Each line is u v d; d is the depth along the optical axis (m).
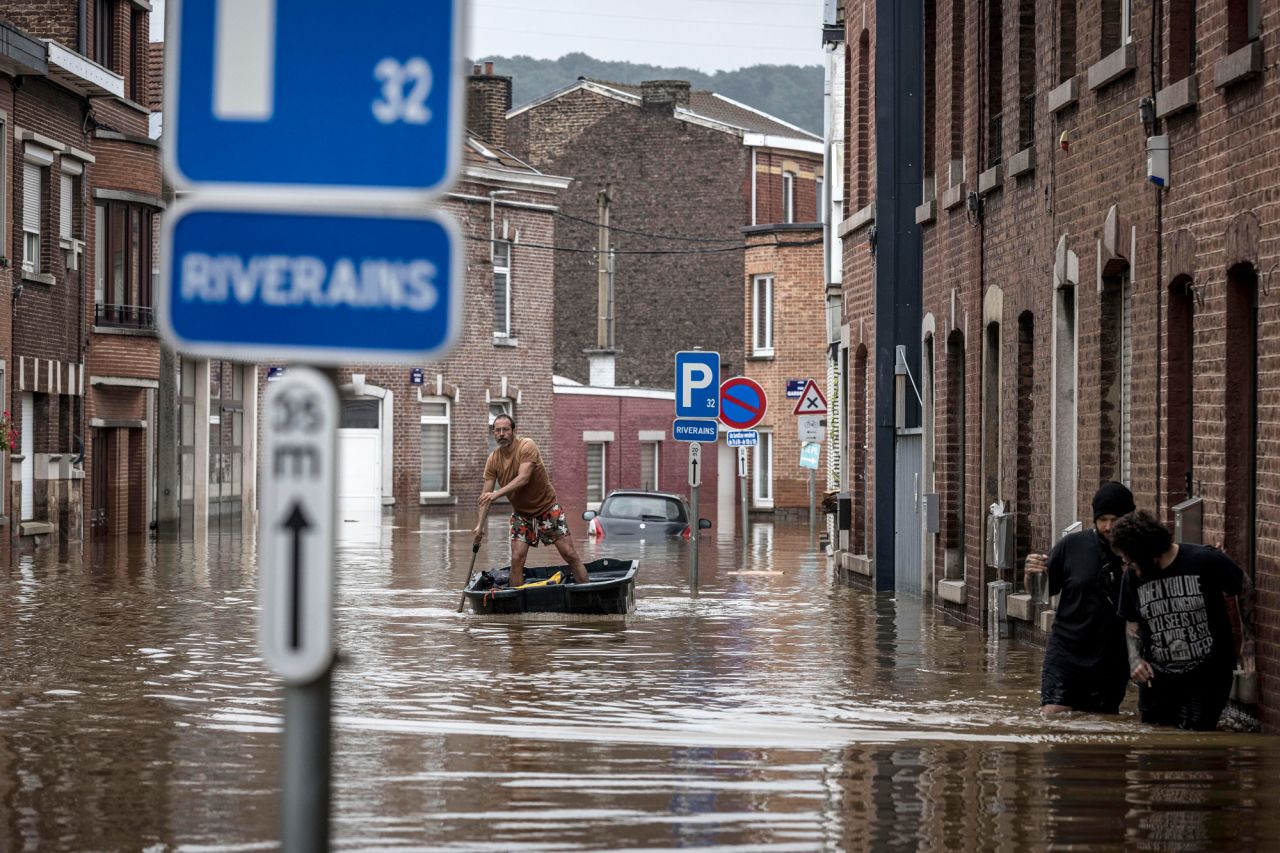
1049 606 46.31
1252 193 32.75
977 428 55.19
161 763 26.45
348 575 71.81
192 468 121.25
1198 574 30.88
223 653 42.69
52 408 98.38
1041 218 48.25
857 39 74.12
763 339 158.88
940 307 61.06
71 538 100.38
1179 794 24.36
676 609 57.81
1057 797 24.06
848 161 76.50
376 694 35.59
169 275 11.90
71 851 20.23
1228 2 34.16
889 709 33.94
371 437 145.75
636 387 181.12
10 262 92.19
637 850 20.50
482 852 20.30
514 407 158.25
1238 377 34.12
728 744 28.94
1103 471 43.12
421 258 11.89
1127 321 42.66
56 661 40.91
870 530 70.38
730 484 170.12
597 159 186.25
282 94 11.98
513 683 37.62
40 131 96.50
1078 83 44.41
